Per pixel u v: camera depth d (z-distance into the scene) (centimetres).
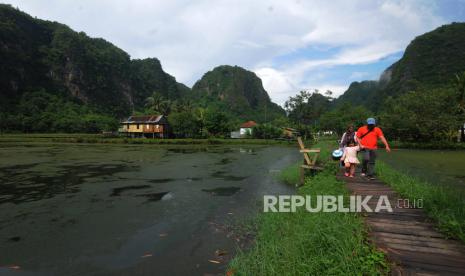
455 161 2377
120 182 1430
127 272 536
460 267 393
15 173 1698
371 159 997
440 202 652
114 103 15838
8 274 529
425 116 4384
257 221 782
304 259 462
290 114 8538
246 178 1555
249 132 8250
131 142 5416
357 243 455
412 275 375
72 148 4000
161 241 680
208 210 936
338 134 8450
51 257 598
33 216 873
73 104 12588
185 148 4341
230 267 533
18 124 8062
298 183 1339
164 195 1152
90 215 884
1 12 13200
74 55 14862
